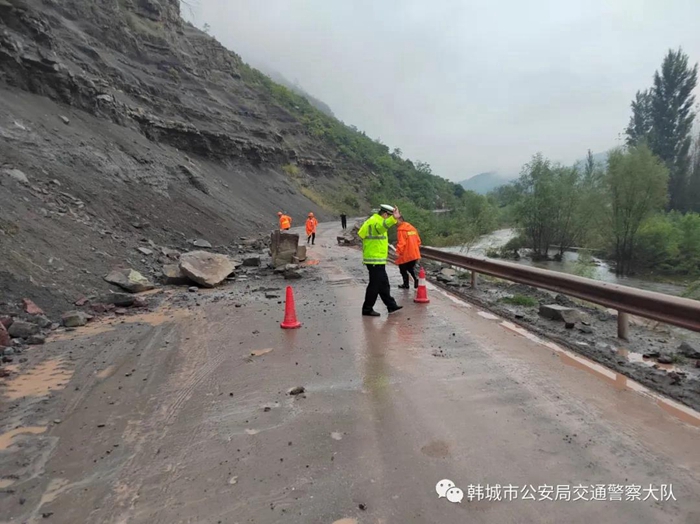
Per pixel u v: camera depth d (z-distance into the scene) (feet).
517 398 14.78
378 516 9.13
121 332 23.49
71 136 62.85
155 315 27.25
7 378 17.11
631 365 17.81
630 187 106.22
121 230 48.03
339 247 76.02
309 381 16.52
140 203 59.11
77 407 14.61
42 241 32.42
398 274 44.50
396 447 11.81
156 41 142.10
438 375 16.90
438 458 11.25
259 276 42.11
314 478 10.49
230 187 120.98
